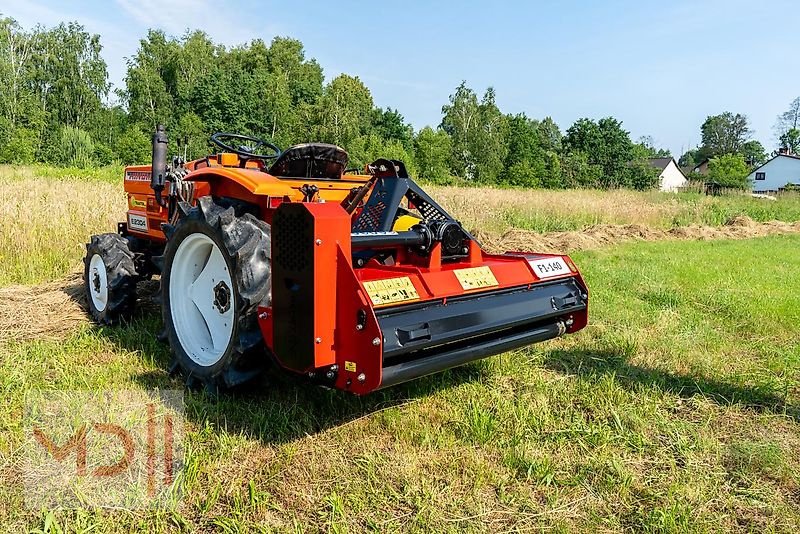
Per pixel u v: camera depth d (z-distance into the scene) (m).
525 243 10.56
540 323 3.50
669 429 3.17
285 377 3.52
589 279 7.06
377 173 3.59
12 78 51.75
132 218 5.11
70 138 44.78
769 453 2.86
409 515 2.35
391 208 3.36
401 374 2.59
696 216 16.97
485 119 53.00
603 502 2.50
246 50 70.19
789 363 4.22
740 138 99.56
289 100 55.34
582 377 3.82
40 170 25.64
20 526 2.19
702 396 3.64
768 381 3.85
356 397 3.36
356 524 2.28
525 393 3.54
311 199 3.31
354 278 2.46
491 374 3.84
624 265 8.32
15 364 3.71
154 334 4.39
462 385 3.62
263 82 55.94
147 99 54.44
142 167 4.95
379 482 2.55
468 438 2.99
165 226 3.67
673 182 71.88
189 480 2.46
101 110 58.16
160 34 59.19
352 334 2.49
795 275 7.88
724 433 3.19
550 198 17.91
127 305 4.66
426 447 2.87
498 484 2.60
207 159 4.43
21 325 4.64
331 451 2.79
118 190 11.37
